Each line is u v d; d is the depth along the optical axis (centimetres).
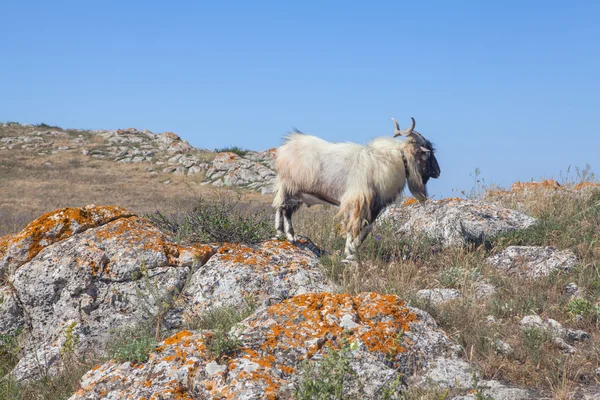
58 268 691
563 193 1136
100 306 683
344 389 438
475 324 562
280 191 866
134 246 715
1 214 2431
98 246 714
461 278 729
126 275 697
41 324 683
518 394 448
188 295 691
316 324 498
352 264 761
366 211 798
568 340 559
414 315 530
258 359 455
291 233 870
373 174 799
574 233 876
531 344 523
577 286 701
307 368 423
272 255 758
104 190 3712
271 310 525
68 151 4806
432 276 756
